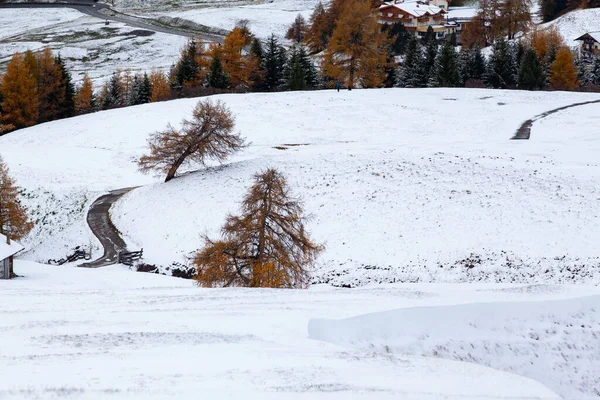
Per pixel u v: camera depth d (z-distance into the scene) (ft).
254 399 62.23
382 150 272.31
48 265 213.66
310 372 72.90
